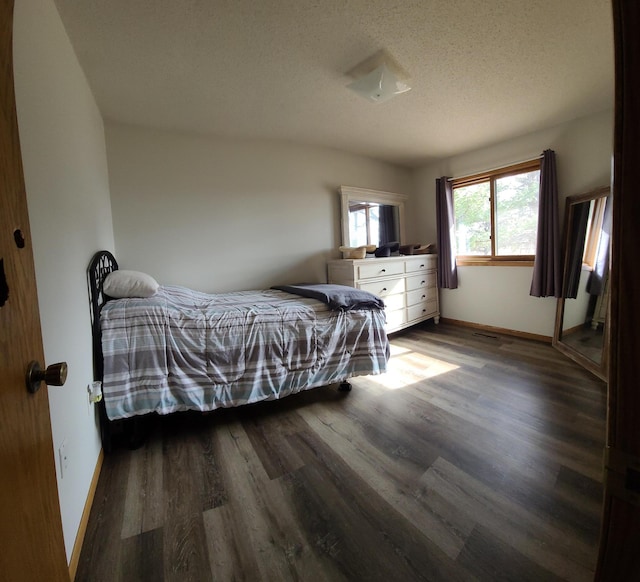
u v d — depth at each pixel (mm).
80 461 1231
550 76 2174
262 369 1943
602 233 2598
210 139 2949
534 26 1673
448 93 2379
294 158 3400
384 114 2709
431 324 4219
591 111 2771
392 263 3553
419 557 1049
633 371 384
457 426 1820
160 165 2736
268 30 1639
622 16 375
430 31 1691
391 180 4234
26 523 563
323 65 1962
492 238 3674
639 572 385
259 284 3244
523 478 1395
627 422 390
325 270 3662
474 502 1273
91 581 999
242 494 1355
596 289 2621
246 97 2314
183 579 1001
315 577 996
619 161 382
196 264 2912
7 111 587
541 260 3158
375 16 1568
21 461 563
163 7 1449
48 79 1225
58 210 1224
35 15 1131
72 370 1229
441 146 3580
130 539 1146
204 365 1811
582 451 1559
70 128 1500
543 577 968
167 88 2135
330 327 2162
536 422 1829
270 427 1894
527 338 3453
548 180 3027
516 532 1130
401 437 1737
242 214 3123
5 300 540
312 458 1587
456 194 4020
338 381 2293
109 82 2021
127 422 1806
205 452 1664
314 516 1231
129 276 1939
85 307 1527
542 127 3090
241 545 1114
